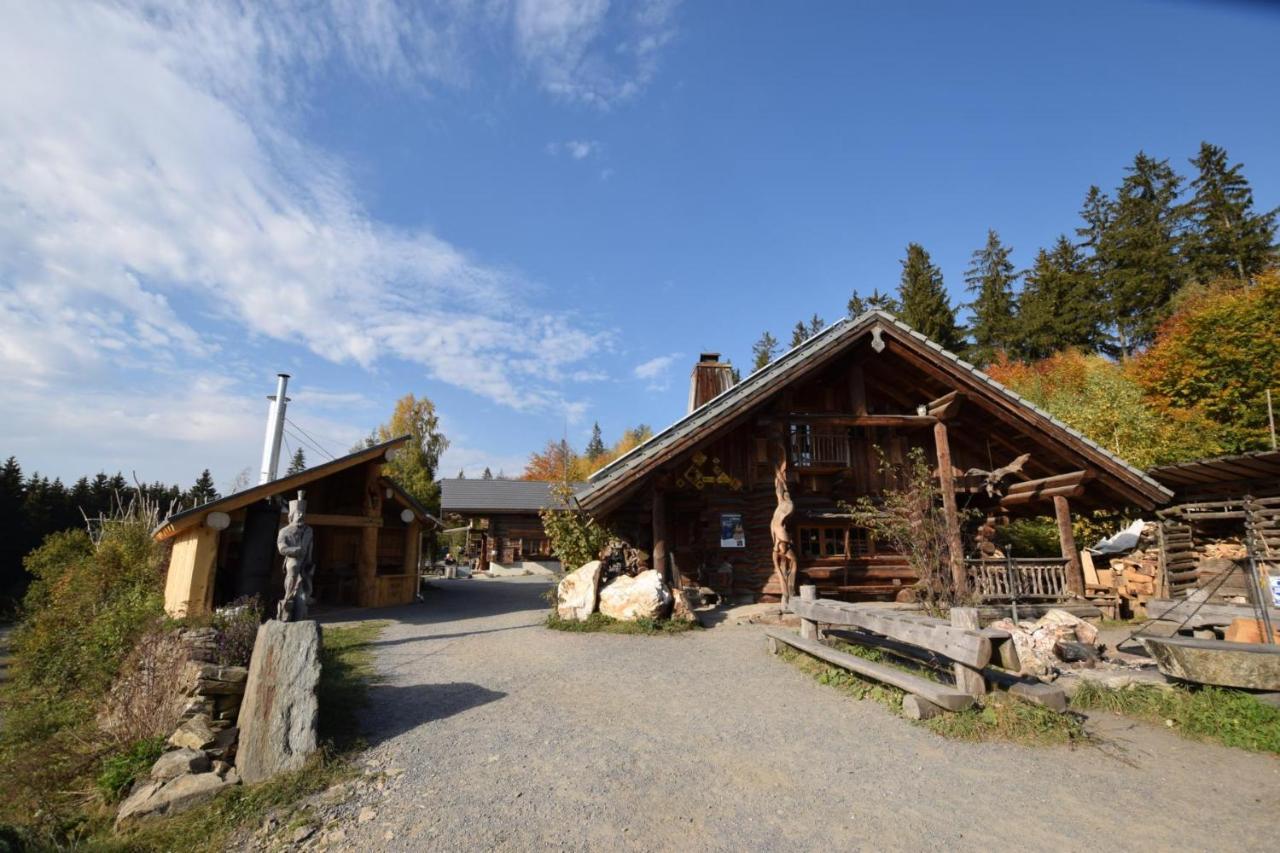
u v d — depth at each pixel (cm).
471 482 3619
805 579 1444
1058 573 1334
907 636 675
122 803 509
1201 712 609
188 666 634
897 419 1432
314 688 557
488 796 464
